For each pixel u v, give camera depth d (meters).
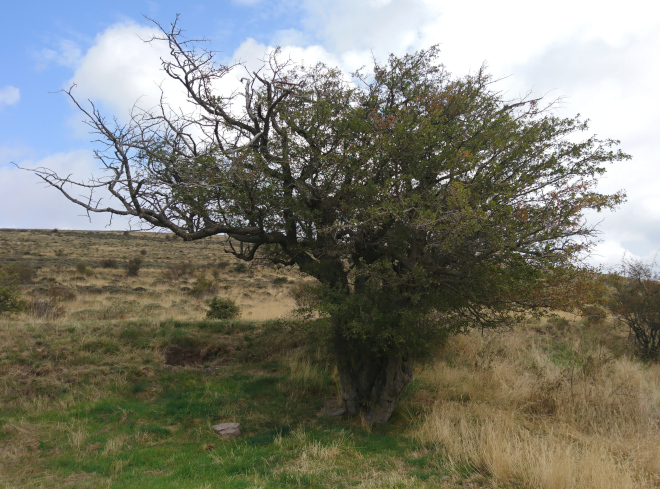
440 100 7.54
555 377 9.26
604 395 8.32
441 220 5.86
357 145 7.15
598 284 6.03
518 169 6.60
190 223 7.34
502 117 6.92
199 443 7.14
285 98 8.21
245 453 6.49
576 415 7.80
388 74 8.03
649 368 12.47
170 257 46.72
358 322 6.71
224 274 35.69
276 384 9.55
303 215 7.28
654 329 13.67
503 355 11.75
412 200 6.22
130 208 6.60
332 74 8.21
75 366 9.70
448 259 6.84
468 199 5.81
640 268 14.03
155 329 11.47
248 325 12.47
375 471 5.77
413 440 6.93
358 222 6.44
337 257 7.71
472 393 8.99
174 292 26.08
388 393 7.45
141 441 7.25
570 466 5.23
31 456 6.83
